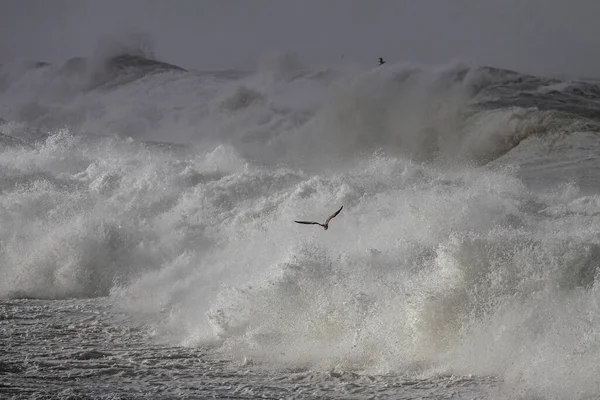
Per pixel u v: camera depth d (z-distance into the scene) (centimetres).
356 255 3136
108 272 3931
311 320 2588
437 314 2378
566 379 1977
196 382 2175
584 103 15762
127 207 4669
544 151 10938
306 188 4738
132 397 1967
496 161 10806
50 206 4634
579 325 2194
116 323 3072
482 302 2395
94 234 4109
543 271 2461
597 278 2420
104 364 2373
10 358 2412
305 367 2359
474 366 2220
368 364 2353
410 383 2138
